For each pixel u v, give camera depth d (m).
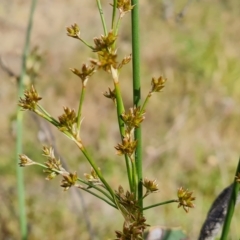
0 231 4.54
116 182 5.85
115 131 7.19
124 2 0.95
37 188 5.39
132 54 1.08
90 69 0.97
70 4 10.85
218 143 6.45
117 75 0.98
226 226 1.16
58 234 4.70
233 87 8.04
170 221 4.61
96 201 5.05
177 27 10.02
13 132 2.82
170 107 7.47
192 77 8.39
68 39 9.46
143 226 0.96
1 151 6.09
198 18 10.40
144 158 6.10
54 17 10.46
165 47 9.46
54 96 7.97
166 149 6.22
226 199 1.30
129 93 8.05
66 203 5.03
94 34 9.57
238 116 7.08
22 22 10.20
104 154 6.37
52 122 1.00
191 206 0.98
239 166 1.13
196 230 4.38
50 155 1.03
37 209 4.94
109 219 4.83
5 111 7.19
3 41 9.45
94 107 7.84
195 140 6.53
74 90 8.05
